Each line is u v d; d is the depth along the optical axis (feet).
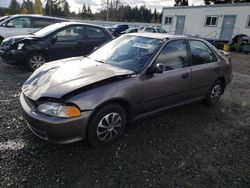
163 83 10.94
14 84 16.80
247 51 53.62
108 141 9.61
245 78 25.36
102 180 7.75
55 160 8.54
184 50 12.37
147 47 11.46
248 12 63.16
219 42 65.72
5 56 20.17
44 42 20.35
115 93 9.04
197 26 76.54
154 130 11.39
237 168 8.99
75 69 10.26
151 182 7.84
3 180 7.39
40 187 7.27
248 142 11.07
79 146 9.49
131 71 10.28
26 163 8.25
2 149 8.94
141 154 9.34
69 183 7.51
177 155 9.49
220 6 69.00
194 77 12.65
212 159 9.45
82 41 22.13
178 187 7.72
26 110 8.63
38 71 10.71
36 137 9.91
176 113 13.71
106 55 12.31
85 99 8.35
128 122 10.34
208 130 11.94
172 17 84.48
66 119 8.02
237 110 15.12
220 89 15.34
